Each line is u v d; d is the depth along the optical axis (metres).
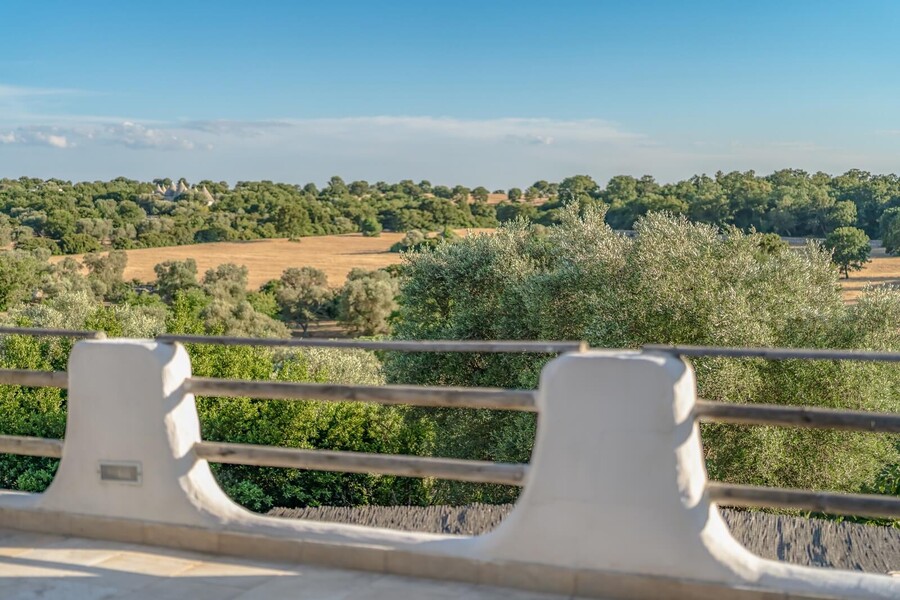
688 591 3.11
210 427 12.90
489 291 20.52
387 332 82.81
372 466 3.64
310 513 7.35
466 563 3.43
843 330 16.50
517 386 18.98
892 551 5.86
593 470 3.22
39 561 3.77
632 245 18.23
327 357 25.92
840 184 132.62
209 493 3.92
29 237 141.25
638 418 3.16
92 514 4.01
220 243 152.75
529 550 3.33
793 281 17.48
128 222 161.38
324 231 171.62
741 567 3.09
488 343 3.37
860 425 3.00
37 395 14.96
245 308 76.25
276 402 13.55
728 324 15.95
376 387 3.61
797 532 6.30
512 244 20.58
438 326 21.22
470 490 16.92
